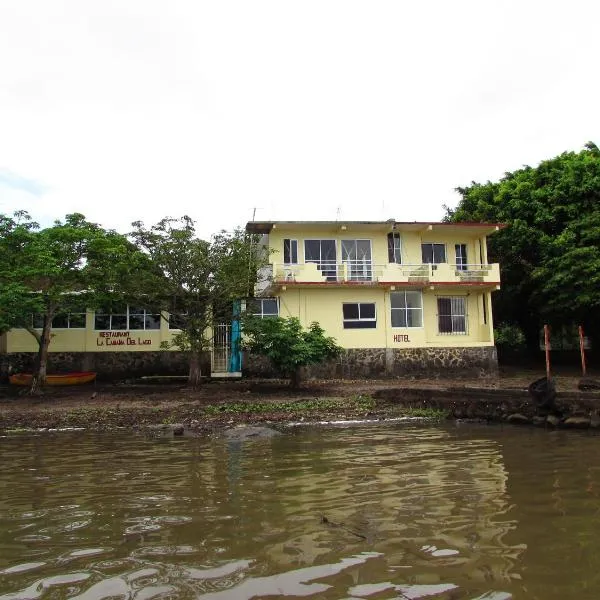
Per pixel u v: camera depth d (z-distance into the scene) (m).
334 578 4.65
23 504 7.07
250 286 21.36
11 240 18.81
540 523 6.02
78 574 4.81
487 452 10.31
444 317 25.48
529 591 4.37
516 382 21.73
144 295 19.84
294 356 18.89
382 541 5.53
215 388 20.12
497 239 27.45
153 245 19.33
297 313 24.14
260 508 6.75
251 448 11.07
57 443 11.91
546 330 14.46
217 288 19.61
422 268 24.70
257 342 19.67
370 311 24.73
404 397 17.11
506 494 7.25
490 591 4.38
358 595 4.32
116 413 15.40
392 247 25.81
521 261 26.64
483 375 24.59
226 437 12.47
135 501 7.15
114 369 24.08
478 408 15.08
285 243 25.06
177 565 4.98
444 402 15.87
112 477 8.57
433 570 4.80
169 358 24.48
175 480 8.32
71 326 24.00
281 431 13.30
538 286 26.12
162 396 18.31
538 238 25.98
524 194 27.05
